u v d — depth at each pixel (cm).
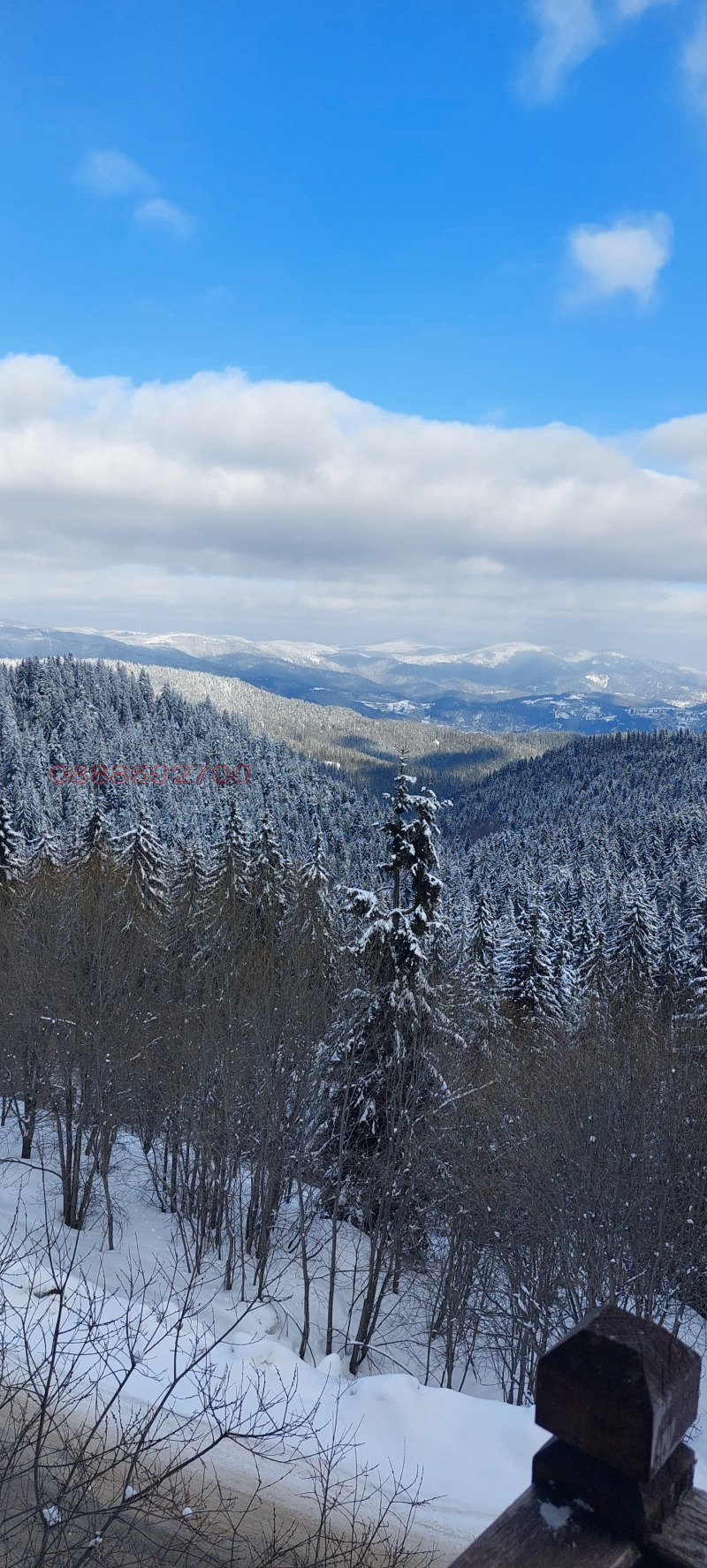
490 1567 115
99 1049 2023
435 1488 745
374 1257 1975
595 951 4656
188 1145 2248
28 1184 2405
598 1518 118
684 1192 1767
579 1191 1694
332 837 10906
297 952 2289
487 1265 2064
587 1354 120
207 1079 2153
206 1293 1877
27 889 3078
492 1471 765
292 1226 2064
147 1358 864
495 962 3638
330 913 2608
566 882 8350
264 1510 700
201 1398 807
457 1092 1947
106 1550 565
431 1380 1970
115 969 2177
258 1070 2050
